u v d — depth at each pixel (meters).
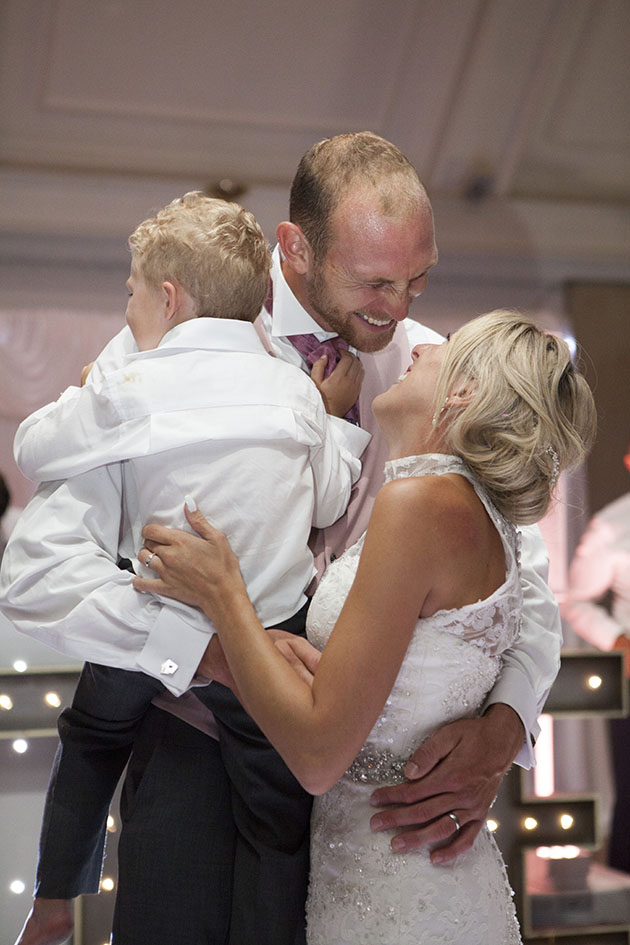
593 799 3.02
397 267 1.83
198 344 1.68
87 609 1.60
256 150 4.48
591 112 4.56
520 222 4.81
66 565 1.63
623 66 4.39
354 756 1.43
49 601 1.63
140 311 1.73
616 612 4.43
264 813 1.67
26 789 2.80
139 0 3.87
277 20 4.04
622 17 4.19
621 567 4.47
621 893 3.27
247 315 1.77
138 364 1.65
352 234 1.83
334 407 1.92
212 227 1.73
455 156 4.61
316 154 1.92
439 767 1.55
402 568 1.43
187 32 4.01
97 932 2.68
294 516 1.66
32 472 1.69
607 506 4.65
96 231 4.41
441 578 1.47
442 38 4.17
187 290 1.71
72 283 4.42
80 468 1.64
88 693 1.77
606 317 4.91
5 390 4.29
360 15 4.07
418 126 4.48
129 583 1.62
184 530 1.62
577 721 4.13
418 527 1.45
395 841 1.52
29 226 4.35
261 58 4.15
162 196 4.49
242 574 1.62
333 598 1.60
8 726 2.68
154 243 1.72
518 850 3.00
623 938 3.17
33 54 3.96
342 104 4.38
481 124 4.49
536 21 4.16
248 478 1.63
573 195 4.91
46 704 2.70
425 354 1.67
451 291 4.79
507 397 1.53
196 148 4.43
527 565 1.99
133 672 1.71
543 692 1.93
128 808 1.74
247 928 1.65
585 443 1.61
